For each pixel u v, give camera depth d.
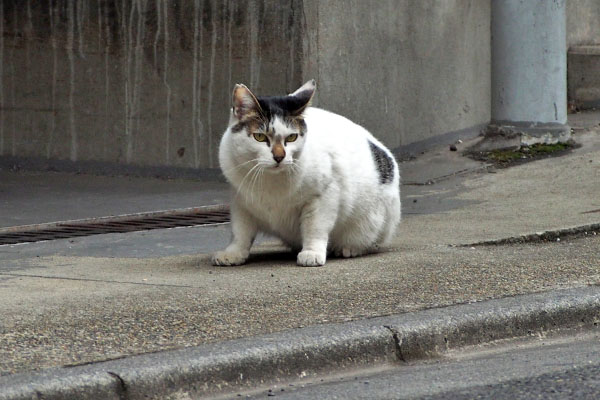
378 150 9.41
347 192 8.94
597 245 9.84
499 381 5.91
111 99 15.80
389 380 6.08
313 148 8.55
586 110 19.75
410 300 7.41
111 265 9.22
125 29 15.58
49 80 16.14
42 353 6.12
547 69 15.80
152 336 6.49
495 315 7.03
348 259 9.27
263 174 8.41
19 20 16.19
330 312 7.07
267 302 7.37
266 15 14.59
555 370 6.13
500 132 16.06
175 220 12.18
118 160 15.86
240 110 8.38
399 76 15.98
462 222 11.27
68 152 16.14
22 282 8.31
